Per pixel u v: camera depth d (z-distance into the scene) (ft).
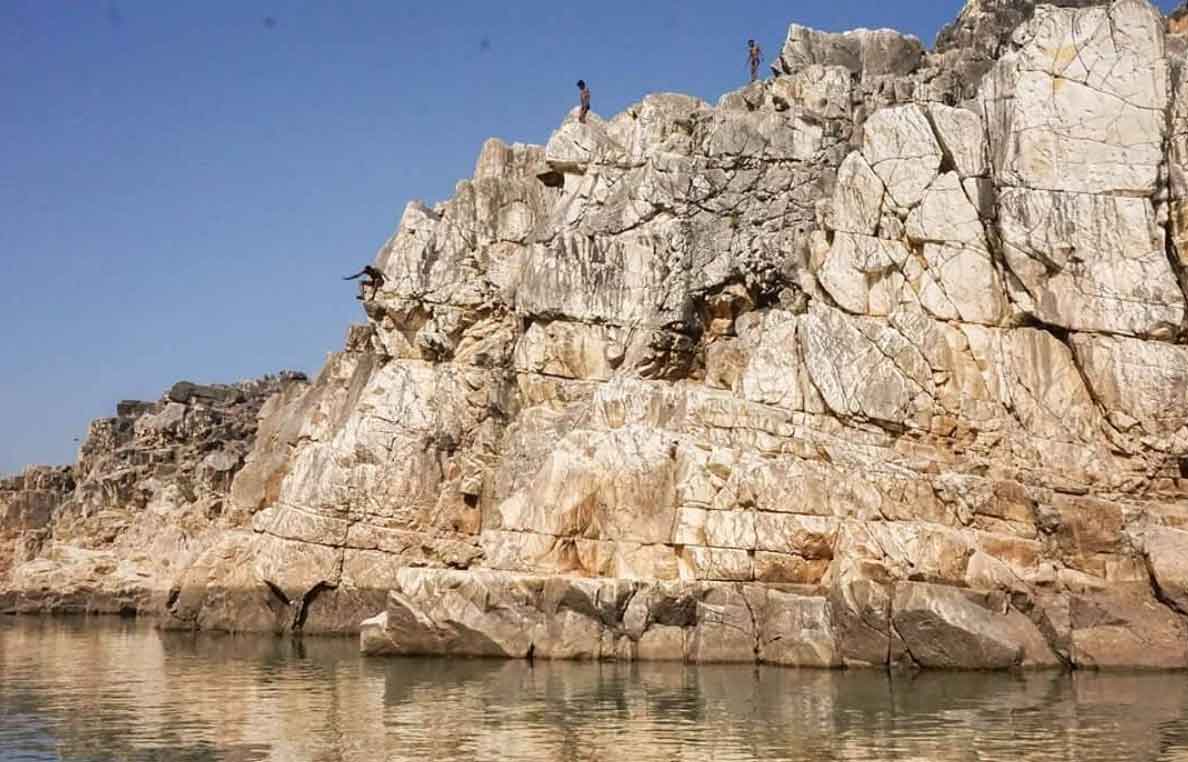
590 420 127.24
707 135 145.79
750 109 149.18
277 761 62.85
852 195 123.85
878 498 108.47
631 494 115.75
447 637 110.63
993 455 114.42
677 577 112.57
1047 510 107.24
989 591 100.58
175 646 132.87
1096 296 113.50
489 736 68.90
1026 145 117.08
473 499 146.30
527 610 110.32
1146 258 113.09
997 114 120.67
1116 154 115.14
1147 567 103.19
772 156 140.15
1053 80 117.70
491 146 166.61
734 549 109.40
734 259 136.36
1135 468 110.63
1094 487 110.42
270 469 180.14
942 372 116.67
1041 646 98.78
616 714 76.38
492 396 149.38
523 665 104.22
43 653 124.67
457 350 156.35
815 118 140.15
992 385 116.37
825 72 143.13
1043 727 70.03
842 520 107.96
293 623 146.10
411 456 148.36
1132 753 61.82
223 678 99.30
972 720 72.74
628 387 125.90
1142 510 107.55
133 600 207.82
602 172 151.02
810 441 114.01
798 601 103.71
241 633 150.10
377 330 160.56
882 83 143.23
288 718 76.74
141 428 244.63
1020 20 148.97
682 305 138.21
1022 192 116.57
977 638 96.48
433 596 112.06
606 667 102.17
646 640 107.14
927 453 114.83
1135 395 110.93
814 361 118.62
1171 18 141.18
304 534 146.82
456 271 157.79
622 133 156.97
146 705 83.71
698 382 138.72
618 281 141.49
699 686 89.40
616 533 115.65
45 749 67.05
